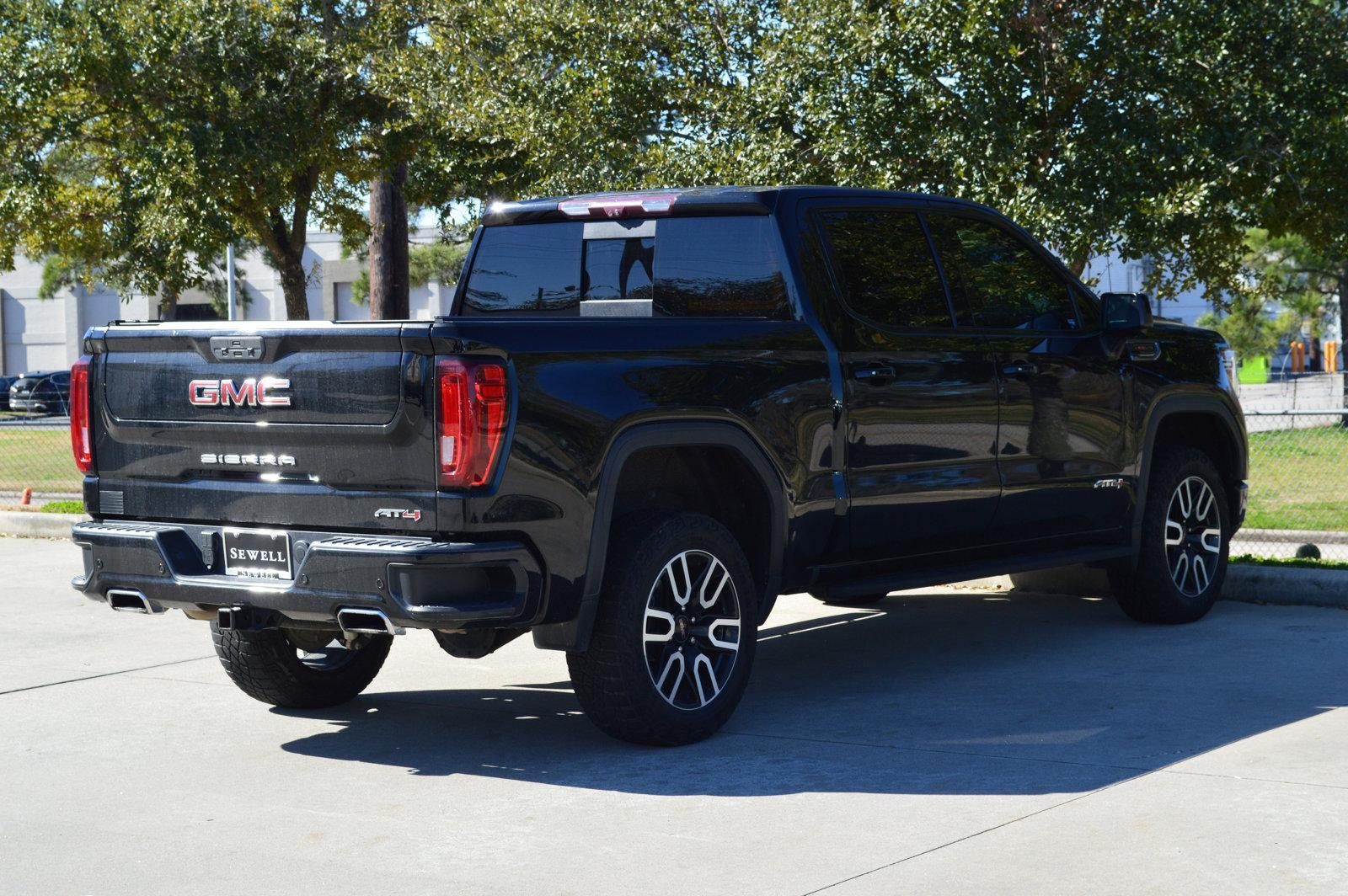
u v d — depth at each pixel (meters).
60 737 5.73
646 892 3.79
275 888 3.91
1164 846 4.03
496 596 4.76
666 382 5.16
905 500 6.05
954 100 11.20
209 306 63.41
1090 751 5.09
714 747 5.30
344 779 5.04
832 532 5.81
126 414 5.33
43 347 66.00
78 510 13.07
